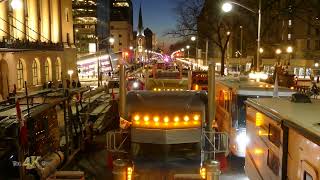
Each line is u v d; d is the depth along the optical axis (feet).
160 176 35.55
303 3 179.83
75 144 60.54
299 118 23.72
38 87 180.96
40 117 43.91
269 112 27.99
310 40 231.09
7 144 38.93
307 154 20.58
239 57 268.82
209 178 33.76
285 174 24.32
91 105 86.99
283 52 243.40
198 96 37.99
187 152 35.99
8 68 151.23
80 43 434.30
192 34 195.21
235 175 47.57
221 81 64.03
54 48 197.36
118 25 639.35
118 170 33.86
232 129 52.37
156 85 70.33
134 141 36.11
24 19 179.42
